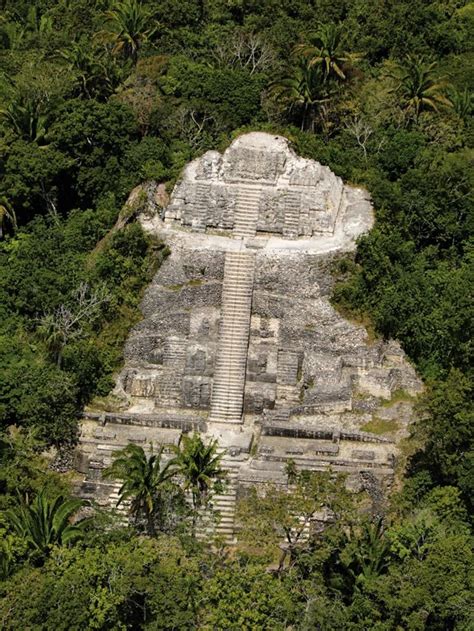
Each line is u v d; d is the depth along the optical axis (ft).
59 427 199.82
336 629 155.94
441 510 174.81
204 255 217.56
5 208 246.47
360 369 209.15
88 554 160.66
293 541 179.22
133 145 259.19
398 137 258.98
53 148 253.44
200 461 182.70
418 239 239.30
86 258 233.76
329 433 197.88
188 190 228.22
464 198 242.78
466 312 196.13
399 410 203.51
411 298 212.43
